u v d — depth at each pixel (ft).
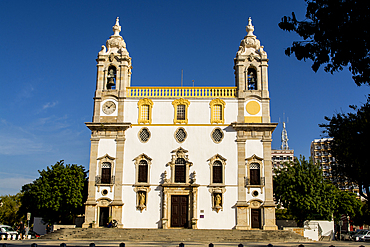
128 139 148.25
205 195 142.31
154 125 149.07
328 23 54.34
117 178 144.56
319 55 56.18
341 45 55.06
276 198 167.12
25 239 128.57
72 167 160.35
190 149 146.61
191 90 152.76
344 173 92.63
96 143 147.95
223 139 147.02
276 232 129.39
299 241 125.08
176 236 124.77
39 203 152.97
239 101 150.41
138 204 142.61
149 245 100.12
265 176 142.61
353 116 88.84
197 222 140.05
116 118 150.71
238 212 139.95
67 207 153.58
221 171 144.66
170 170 145.18
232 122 148.05
